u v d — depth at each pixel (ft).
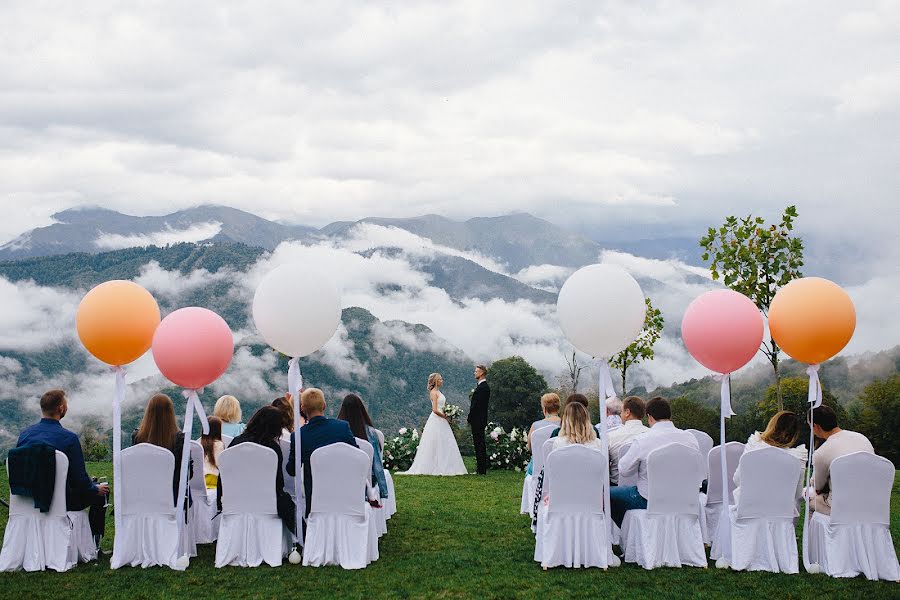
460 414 46.78
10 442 243.40
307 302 21.45
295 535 21.57
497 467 47.88
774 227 36.76
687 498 20.62
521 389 122.42
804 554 20.07
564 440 21.15
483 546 23.31
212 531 24.04
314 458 20.53
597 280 21.67
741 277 37.17
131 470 20.54
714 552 21.58
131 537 20.65
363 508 20.75
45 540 20.12
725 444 21.83
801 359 21.63
